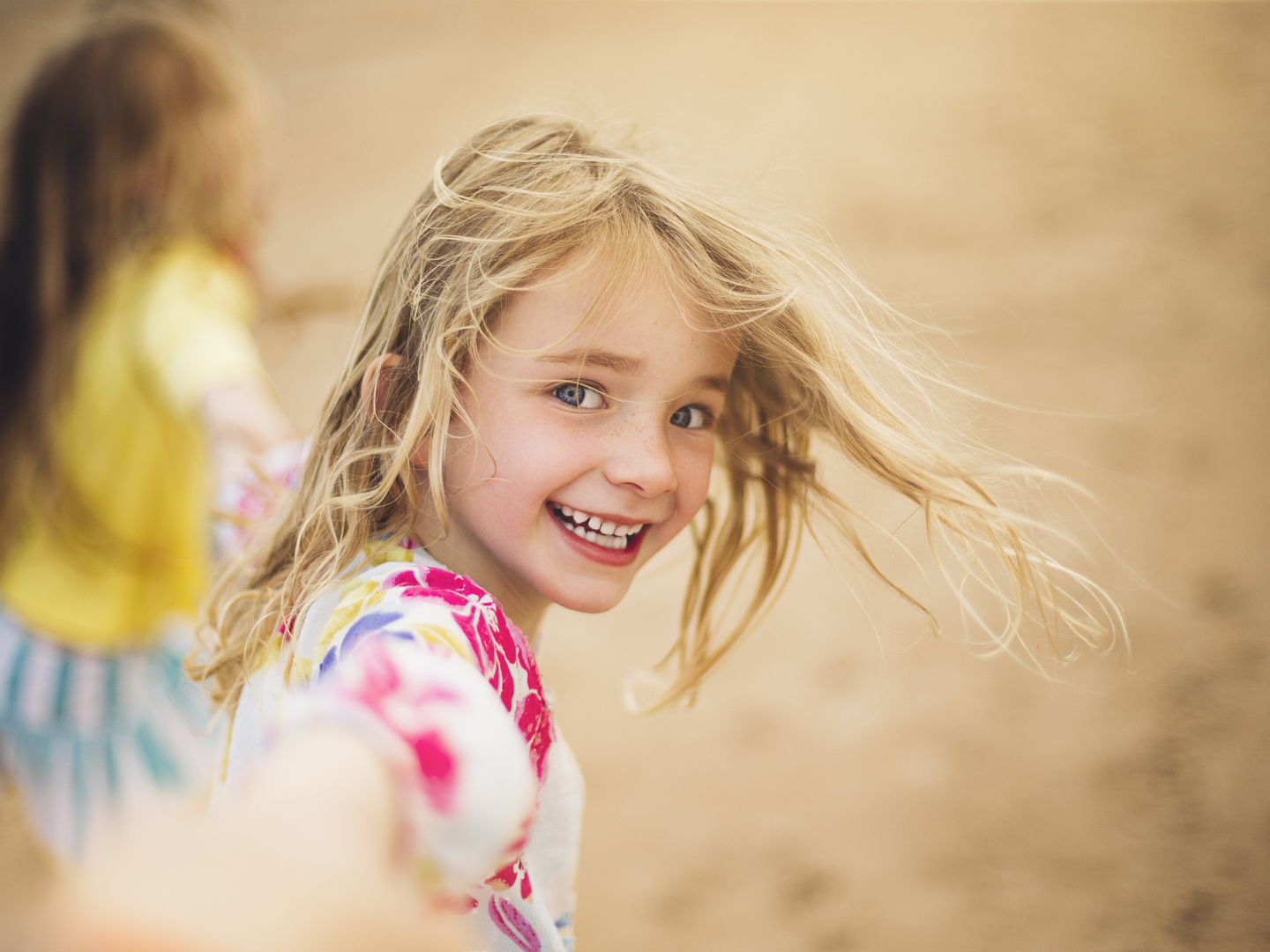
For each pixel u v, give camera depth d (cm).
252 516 131
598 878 253
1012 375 428
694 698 128
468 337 83
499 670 74
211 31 197
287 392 468
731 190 105
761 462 113
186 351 159
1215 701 282
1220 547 329
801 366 97
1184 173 570
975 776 271
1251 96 635
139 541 173
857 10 925
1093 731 279
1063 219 548
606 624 350
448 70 977
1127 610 310
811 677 312
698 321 86
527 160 91
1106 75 698
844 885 244
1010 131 652
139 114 178
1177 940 222
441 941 35
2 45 1090
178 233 180
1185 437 381
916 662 311
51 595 171
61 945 29
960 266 519
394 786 42
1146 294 473
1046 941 224
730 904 242
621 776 284
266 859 33
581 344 82
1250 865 238
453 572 84
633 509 85
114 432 170
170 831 33
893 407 102
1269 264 482
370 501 85
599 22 1032
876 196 603
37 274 174
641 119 115
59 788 175
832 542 117
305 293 250
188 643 181
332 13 1227
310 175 786
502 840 45
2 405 175
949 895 238
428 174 109
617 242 83
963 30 826
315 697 46
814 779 277
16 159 184
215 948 29
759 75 808
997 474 103
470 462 85
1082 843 248
